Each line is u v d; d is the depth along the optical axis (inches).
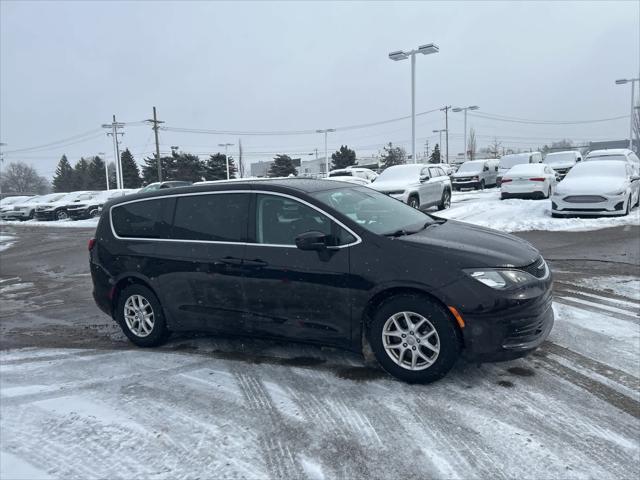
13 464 132.1
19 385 183.3
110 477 124.1
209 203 199.8
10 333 254.8
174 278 202.1
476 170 1126.4
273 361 191.5
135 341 217.6
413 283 157.8
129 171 3324.3
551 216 555.8
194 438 139.6
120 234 220.4
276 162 2972.4
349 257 167.6
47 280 416.5
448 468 120.6
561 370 170.2
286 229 181.3
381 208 198.1
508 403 149.3
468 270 155.4
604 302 248.4
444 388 160.6
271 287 180.1
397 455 126.6
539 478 115.3
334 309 170.7
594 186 522.3
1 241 792.3
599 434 131.9
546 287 164.4
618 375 165.3
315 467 123.6
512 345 154.3
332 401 156.2
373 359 173.6
